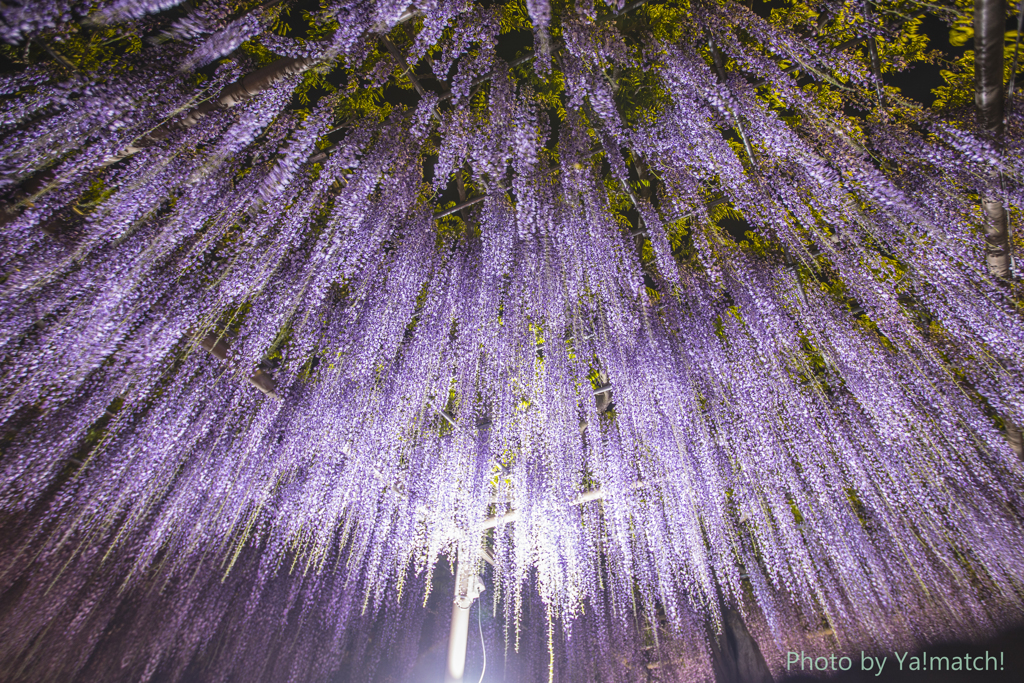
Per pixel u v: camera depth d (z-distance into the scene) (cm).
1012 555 617
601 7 405
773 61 415
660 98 429
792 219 489
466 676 948
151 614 786
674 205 518
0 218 379
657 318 632
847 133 427
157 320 475
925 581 679
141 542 705
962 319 516
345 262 520
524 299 572
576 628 957
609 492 667
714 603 869
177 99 383
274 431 648
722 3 407
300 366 567
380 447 624
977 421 594
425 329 599
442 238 612
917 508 673
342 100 454
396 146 489
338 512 748
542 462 656
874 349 599
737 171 439
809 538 711
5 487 521
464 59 408
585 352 611
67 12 307
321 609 965
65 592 679
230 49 363
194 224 468
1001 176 378
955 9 362
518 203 462
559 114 467
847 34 398
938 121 395
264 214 501
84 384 534
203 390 616
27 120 358
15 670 650
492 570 927
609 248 508
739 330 635
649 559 860
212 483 678
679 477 666
